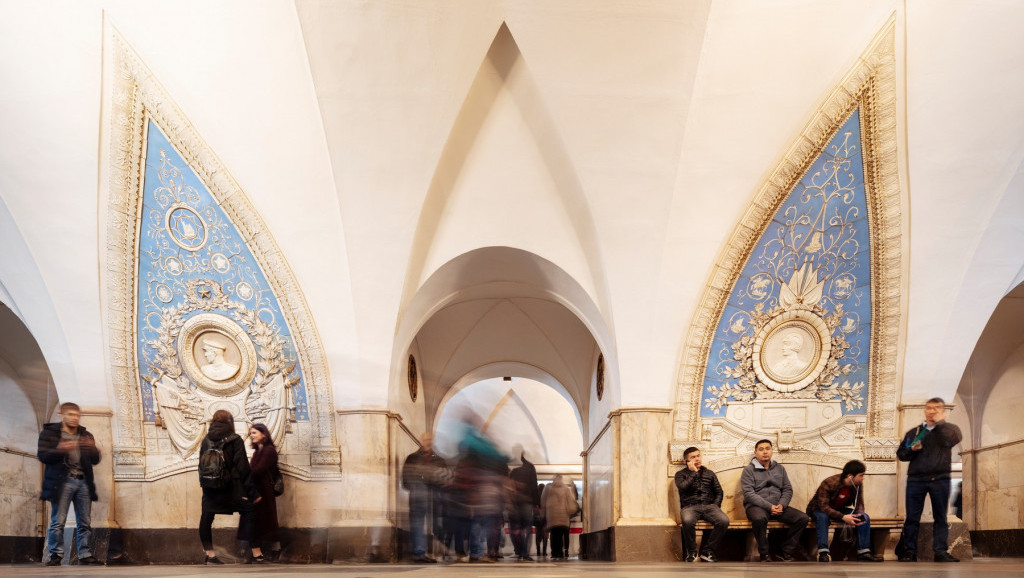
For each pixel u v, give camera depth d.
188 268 11.00
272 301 11.00
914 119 9.86
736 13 9.09
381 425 10.77
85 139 10.17
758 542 9.42
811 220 10.59
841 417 10.70
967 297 10.44
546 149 10.47
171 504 10.69
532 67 9.58
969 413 11.95
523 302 14.94
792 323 10.84
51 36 9.44
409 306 11.20
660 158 10.11
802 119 9.99
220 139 10.30
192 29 9.52
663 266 10.65
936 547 8.43
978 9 8.99
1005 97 9.44
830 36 9.36
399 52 9.41
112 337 10.88
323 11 9.05
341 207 10.50
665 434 10.68
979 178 9.95
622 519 10.45
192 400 10.95
